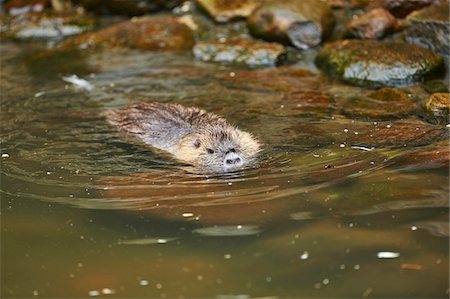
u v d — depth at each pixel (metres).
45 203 19.53
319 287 14.93
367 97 27.39
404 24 32.62
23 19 39.41
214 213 18.31
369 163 20.77
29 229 18.05
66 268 16.14
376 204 18.30
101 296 14.97
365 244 16.47
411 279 15.00
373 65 29.38
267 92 28.84
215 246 16.75
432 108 24.94
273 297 14.64
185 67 32.75
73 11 40.78
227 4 37.44
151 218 18.25
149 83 30.80
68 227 18.05
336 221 17.58
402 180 19.45
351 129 23.86
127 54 34.88
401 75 28.91
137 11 39.50
